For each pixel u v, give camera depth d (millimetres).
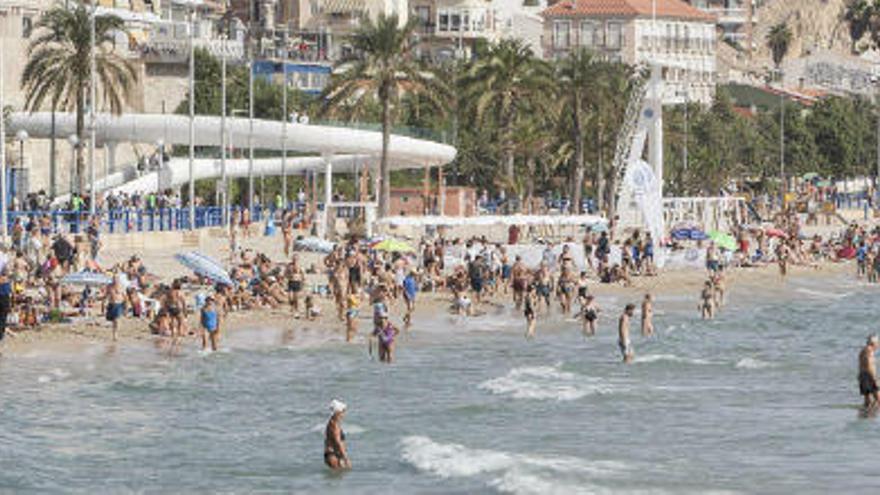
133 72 193625
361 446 83062
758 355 123688
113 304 112688
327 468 77750
